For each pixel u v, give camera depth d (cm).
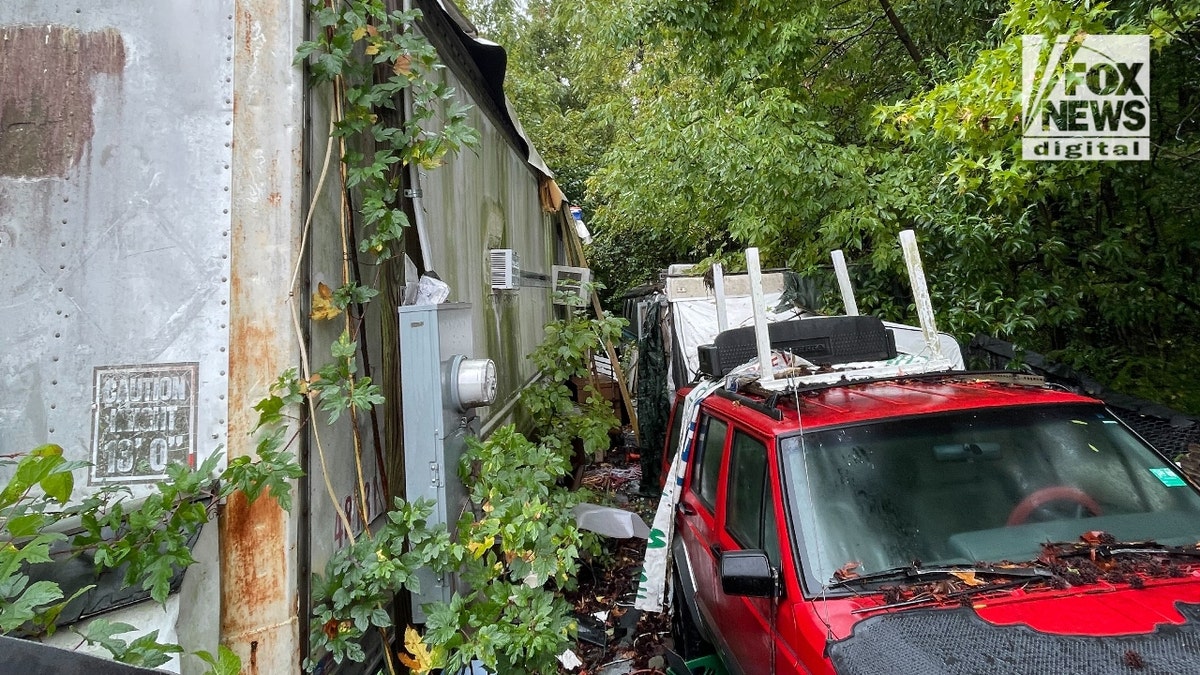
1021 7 358
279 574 223
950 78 587
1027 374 307
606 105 1095
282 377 227
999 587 213
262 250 236
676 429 495
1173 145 511
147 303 233
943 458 257
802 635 216
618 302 1719
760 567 237
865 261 671
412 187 310
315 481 240
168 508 185
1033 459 257
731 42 739
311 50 240
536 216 813
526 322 704
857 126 800
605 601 491
